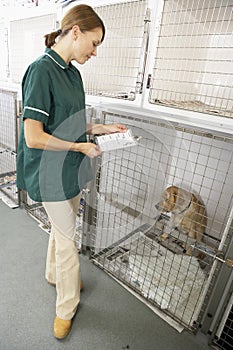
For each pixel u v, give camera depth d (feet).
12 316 4.48
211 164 5.44
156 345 4.26
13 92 6.91
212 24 4.39
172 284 5.14
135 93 4.53
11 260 5.74
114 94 4.99
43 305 4.75
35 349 4.00
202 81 4.92
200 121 3.98
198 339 4.42
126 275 5.53
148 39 4.14
